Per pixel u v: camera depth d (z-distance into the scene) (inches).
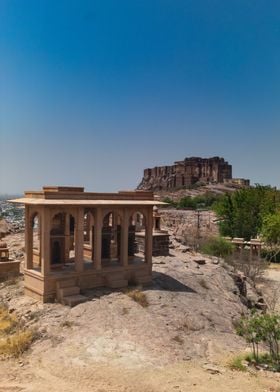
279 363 478.9
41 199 620.1
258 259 1533.0
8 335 522.9
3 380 392.5
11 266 786.2
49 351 464.1
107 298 622.2
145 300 634.8
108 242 729.6
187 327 575.5
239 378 421.4
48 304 601.6
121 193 713.0
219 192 5940.0
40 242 674.2
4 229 1346.0
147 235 747.4
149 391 375.2
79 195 655.8
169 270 867.4
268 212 2063.2
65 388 375.9
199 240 1611.7
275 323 505.7
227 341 558.9
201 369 440.1
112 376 402.3
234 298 848.9
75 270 646.5
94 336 498.3
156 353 467.5
